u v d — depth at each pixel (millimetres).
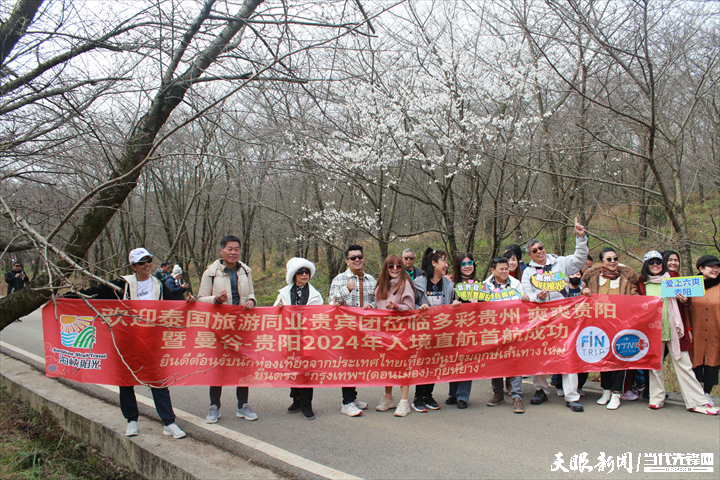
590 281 5859
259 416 5352
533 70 9336
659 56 7590
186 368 4918
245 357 5078
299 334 5152
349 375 5176
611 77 9688
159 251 24469
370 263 15445
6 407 6195
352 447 4375
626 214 13039
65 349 4762
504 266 5578
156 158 4586
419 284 5441
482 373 5289
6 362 7789
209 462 3963
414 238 16109
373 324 5211
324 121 11234
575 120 8953
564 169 10789
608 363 5285
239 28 5750
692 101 8297
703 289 4934
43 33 4844
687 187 10328
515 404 5250
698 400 5113
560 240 10719
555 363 5309
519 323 5348
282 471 3850
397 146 10312
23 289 5070
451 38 9875
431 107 9914
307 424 5035
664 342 5379
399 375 5215
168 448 4238
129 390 4637
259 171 8445
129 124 7613
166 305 4934
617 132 8820
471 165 10008
